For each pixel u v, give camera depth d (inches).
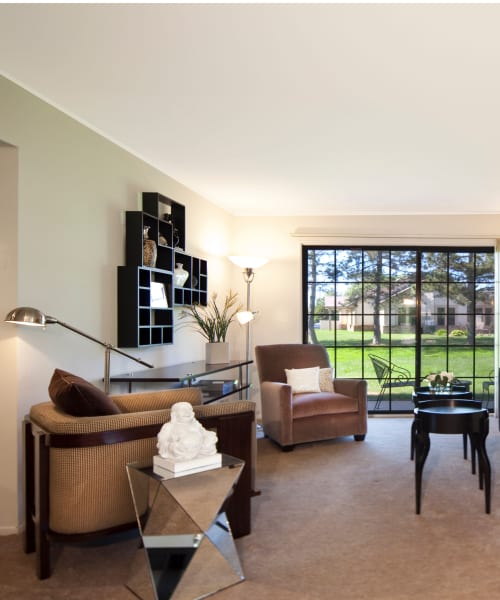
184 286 188.1
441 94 112.8
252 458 109.6
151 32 88.1
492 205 229.6
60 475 89.6
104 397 98.0
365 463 165.6
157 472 88.0
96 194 136.4
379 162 165.6
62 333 122.6
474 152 154.7
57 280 121.0
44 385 116.6
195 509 87.6
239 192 206.8
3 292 108.5
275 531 111.5
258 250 246.4
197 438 88.7
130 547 103.7
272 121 130.2
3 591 87.0
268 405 193.0
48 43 92.3
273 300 245.4
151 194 160.2
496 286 245.3
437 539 107.2
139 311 149.5
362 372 247.4
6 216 108.5
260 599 84.4
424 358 247.4
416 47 92.1
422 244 245.3
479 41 89.7
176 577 86.0
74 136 127.2
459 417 121.7
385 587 88.0
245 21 84.3
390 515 120.6
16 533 109.6
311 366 212.4
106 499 91.4
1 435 108.9
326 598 84.6
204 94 114.1
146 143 147.9
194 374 148.3
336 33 87.6
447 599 84.2
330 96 114.4
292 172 177.8
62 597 85.3
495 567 95.1
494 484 141.9
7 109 105.5
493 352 247.3
